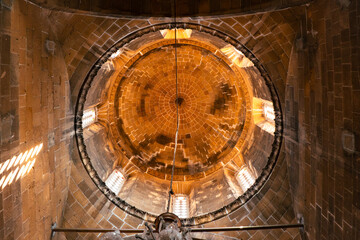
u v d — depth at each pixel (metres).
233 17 13.66
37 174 11.65
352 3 9.04
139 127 24.84
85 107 17.80
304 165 12.77
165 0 12.86
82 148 15.12
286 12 12.69
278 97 14.58
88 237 14.59
